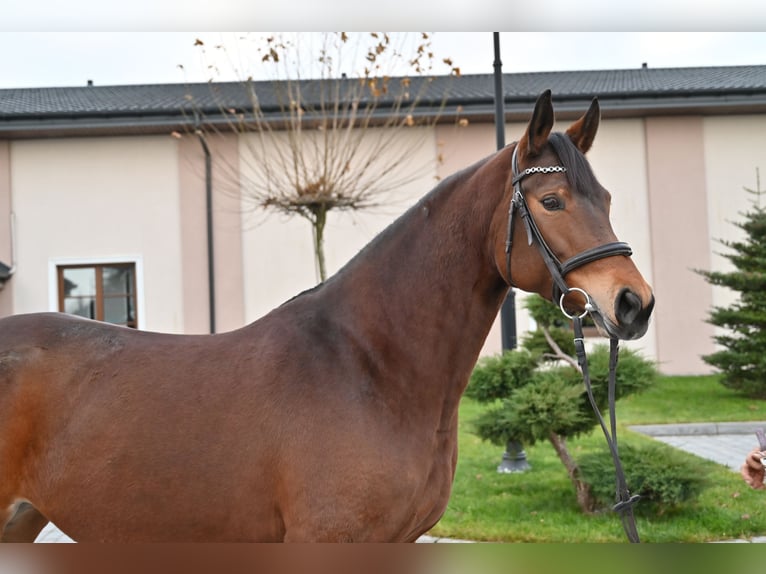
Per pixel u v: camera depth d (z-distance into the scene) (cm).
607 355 481
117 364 193
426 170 1166
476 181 194
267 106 1107
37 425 190
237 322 1202
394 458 175
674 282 1190
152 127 1170
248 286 1203
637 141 1198
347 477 170
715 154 1196
